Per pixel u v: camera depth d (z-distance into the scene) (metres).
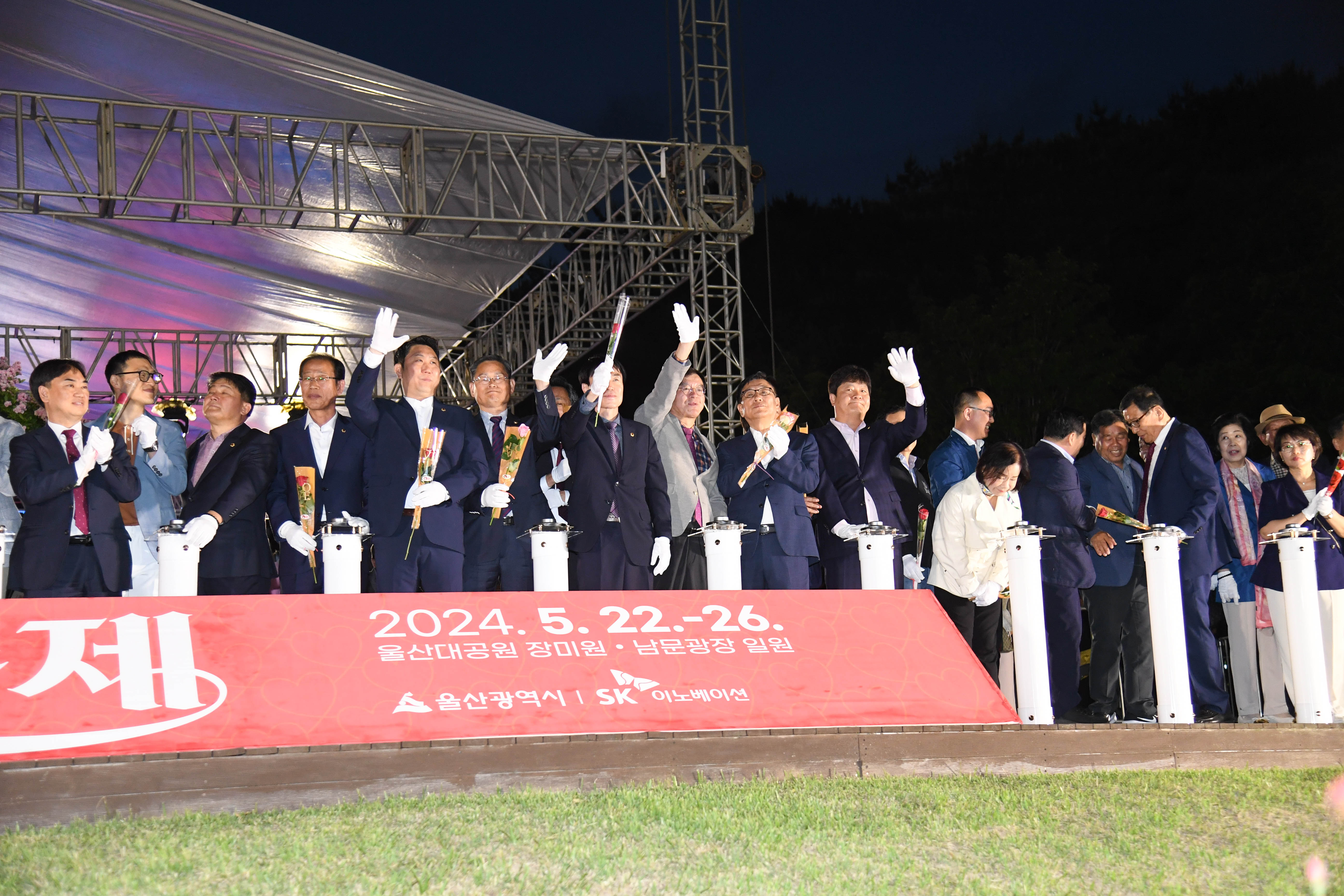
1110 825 3.44
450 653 3.92
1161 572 4.67
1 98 10.38
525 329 18.03
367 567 5.17
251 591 4.79
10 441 4.62
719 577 4.62
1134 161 30.70
